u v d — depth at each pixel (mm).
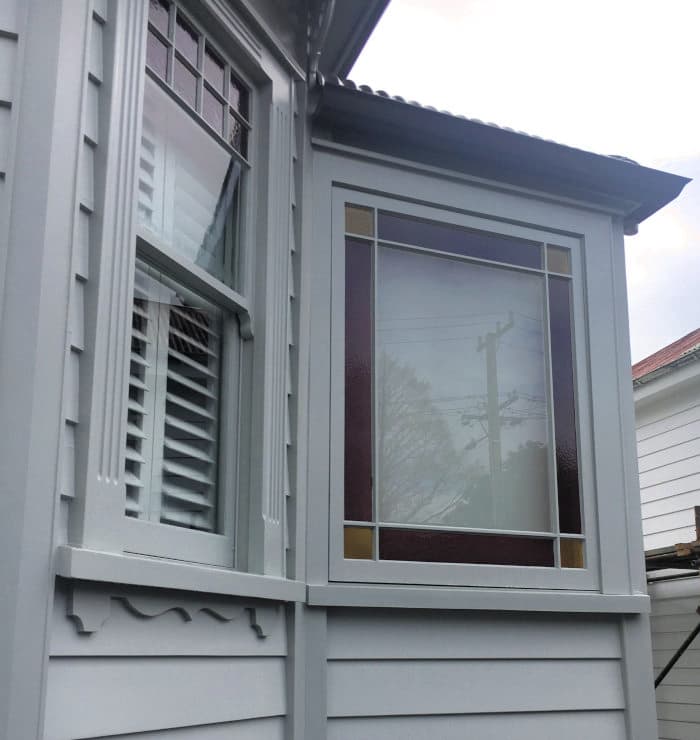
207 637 3281
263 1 4227
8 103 2695
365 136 4797
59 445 2607
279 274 4086
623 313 5352
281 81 4309
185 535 3383
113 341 2871
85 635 2668
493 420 4859
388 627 4285
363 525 4359
